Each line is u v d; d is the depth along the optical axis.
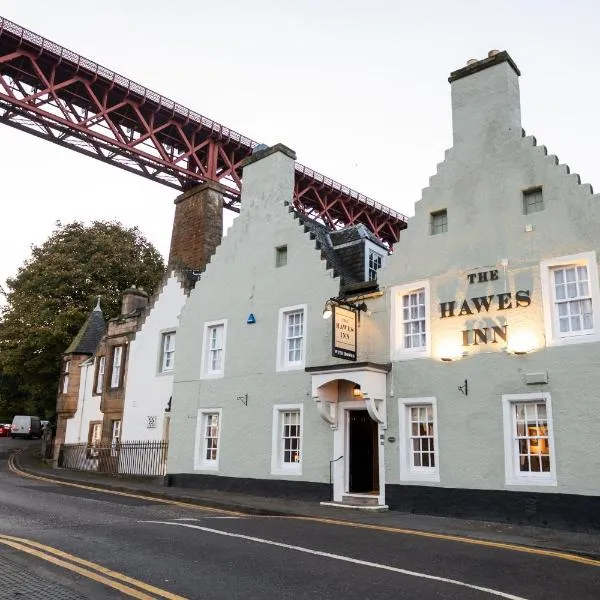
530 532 10.77
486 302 13.02
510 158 13.47
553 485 11.36
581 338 11.62
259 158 19.16
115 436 23.38
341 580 6.70
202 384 18.64
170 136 41.06
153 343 22.48
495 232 13.28
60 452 25.55
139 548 8.12
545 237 12.55
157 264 40.56
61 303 35.25
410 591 6.32
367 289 15.21
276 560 7.61
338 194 48.22
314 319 16.09
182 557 7.64
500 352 12.58
